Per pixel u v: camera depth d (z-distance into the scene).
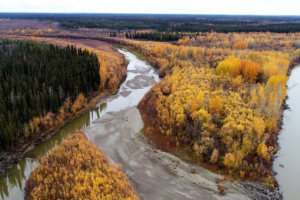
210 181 28.22
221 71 57.47
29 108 38.03
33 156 33.28
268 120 36.91
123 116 45.72
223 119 36.44
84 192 23.83
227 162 29.20
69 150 31.11
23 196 25.84
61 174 26.58
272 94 43.34
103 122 43.38
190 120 37.97
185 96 43.66
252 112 37.56
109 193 23.84
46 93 42.97
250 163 30.02
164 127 38.38
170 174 29.75
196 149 32.00
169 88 51.81
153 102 47.66
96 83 54.91
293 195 26.23
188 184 27.95
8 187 27.59
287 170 30.31
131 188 26.33
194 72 60.81
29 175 29.11
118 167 29.50
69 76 51.09
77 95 48.31
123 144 36.38
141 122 43.00
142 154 33.91
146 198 25.67
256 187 26.91
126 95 57.31
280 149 34.84
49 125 39.22
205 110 37.12
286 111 47.91
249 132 31.92
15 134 33.34
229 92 44.81
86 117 45.62
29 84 43.69
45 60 58.25
